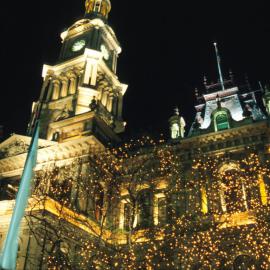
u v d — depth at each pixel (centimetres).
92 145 4459
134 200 3102
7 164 4878
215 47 5731
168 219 3894
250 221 3500
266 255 3033
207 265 3098
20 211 1513
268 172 3675
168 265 3083
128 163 4303
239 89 5028
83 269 3209
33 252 3341
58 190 4153
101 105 5597
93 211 4025
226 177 3916
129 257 2861
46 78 6075
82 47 6319
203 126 4700
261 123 3959
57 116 5450
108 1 7431
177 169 4144
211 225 3334
